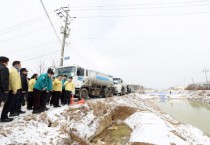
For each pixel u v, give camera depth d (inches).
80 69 502.0
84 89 506.3
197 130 483.5
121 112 492.4
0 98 204.4
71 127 279.3
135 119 418.0
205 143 375.2
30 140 191.6
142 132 296.2
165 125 354.6
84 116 339.6
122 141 316.2
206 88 2751.0
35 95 288.7
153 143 247.3
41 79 291.9
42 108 304.3
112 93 753.0
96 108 402.9
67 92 393.1
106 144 301.4
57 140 215.6
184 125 503.5
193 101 1763.0
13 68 240.8
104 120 407.5
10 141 174.2
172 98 2210.9
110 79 719.7
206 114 900.0
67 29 673.6
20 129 203.9
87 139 300.5
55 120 261.9
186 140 321.1
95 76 581.9
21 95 291.7
